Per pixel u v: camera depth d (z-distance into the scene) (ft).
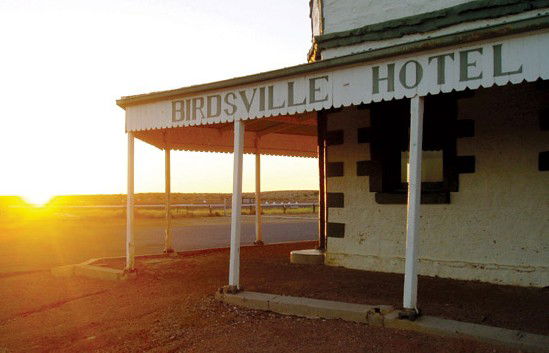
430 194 26.07
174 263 33.81
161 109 26.76
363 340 16.31
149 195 246.06
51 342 19.07
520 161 23.66
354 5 29.50
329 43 29.58
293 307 19.97
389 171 28.63
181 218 94.17
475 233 24.81
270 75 21.90
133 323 20.49
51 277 31.37
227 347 16.72
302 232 63.46
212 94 24.52
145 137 35.91
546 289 22.34
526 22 15.58
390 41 27.43
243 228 70.38
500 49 16.33
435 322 16.90
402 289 22.67
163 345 17.58
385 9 28.30
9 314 23.39
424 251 26.40
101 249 45.34
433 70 17.70
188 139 38.58
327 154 30.35
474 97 25.07
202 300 22.66
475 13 24.40
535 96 23.32
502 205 24.09
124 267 31.65
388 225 27.91
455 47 17.22
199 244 49.14
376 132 28.43
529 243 23.27
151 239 54.44
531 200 23.30
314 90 20.86
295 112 21.42
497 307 19.10
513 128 23.89
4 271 33.96
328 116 30.30
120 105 28.45
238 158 23.25
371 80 19.26
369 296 21.30
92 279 30.14
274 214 110.73
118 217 91.35
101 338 18.90
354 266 29.12
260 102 22.62
